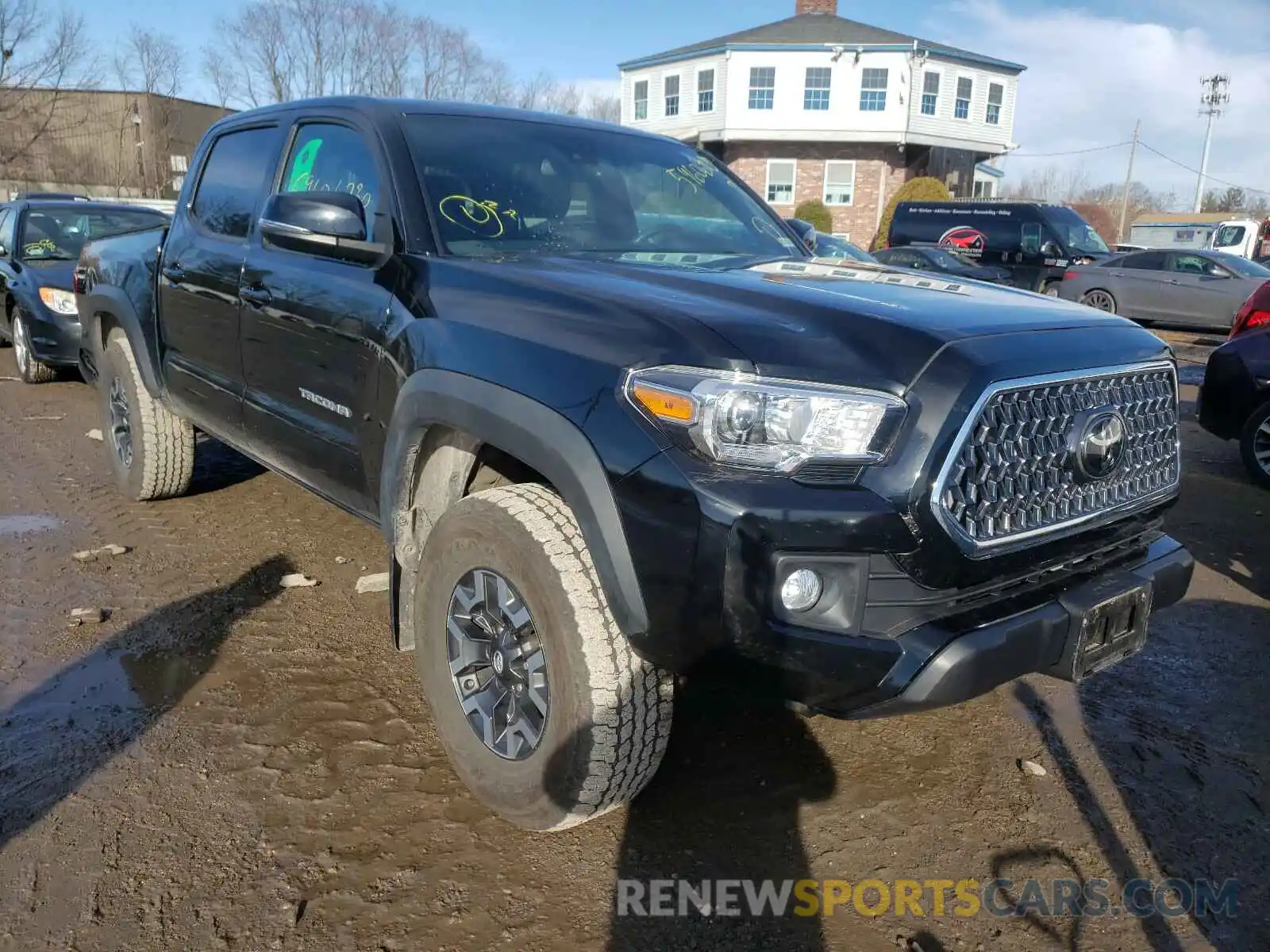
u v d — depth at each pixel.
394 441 2.72
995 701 3.32
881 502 2.00
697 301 2.32
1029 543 2.22
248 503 5.09
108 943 2.09
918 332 2.12
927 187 27.70
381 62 42.16
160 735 2.90
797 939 2.20
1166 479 2.72
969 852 2.52
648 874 2.39
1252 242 29.86
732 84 30.89
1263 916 2.32
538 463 2.22
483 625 2.50
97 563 4.21
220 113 43.06
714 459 2.00
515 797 2.43
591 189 3.42
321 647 3.50
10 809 2.52
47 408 7.37
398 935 2.15
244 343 3.64
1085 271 16.84
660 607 2.05
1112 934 2.25
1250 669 3.61
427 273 2.78
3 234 8.73
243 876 2.32
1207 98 54.00
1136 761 2.97
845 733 3.08
